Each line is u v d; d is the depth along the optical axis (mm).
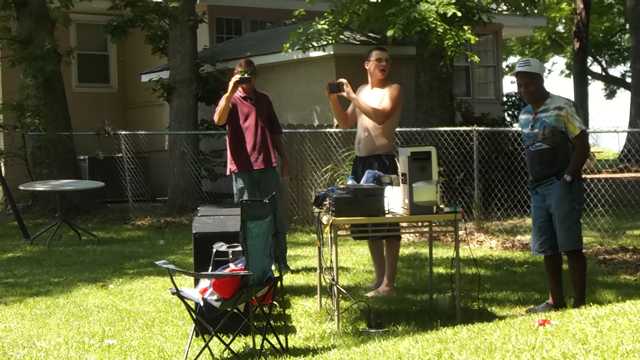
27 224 12641
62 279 8078
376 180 6238
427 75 13414
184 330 5754
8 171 15703
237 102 7277
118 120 18328
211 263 5559
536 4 14992
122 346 5305
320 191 6184
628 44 33094
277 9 18891
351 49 13867
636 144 19859
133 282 7801
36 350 5250
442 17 12031
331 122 14055
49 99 13344
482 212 11398
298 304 6488
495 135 13383
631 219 12531
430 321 5910
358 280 7551
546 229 5824
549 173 5703
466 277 7672
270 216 4898
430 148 5633
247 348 5094
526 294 6844
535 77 5684
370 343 5055
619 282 7363
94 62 17953
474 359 4203
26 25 13195
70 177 13547
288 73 14938
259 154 7254
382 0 11930
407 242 10273
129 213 13695
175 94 13938
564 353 4160
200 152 14070
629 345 4188
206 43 17984
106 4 17234
